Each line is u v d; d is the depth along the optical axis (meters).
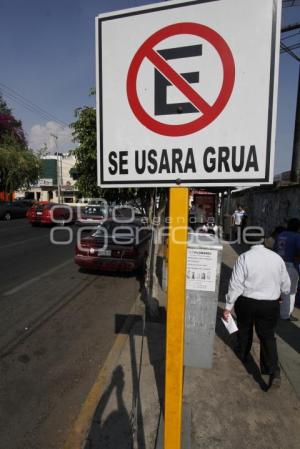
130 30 1.48
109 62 1.53
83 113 5.09
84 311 5.08
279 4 1.32
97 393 2.88
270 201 11.33
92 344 3.96
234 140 1.42
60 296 5.82
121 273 7.61
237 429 2.44
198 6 1.38
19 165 26.72
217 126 1.43
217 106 1.41
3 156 25.91
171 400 1.61
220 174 1.45
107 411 2.61
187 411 2.58
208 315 3.16
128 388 2.92
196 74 1.42
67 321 4.68
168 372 1.59
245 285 3.04
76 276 7.26
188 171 1.49
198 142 1.46
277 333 4.21
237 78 1.38
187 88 1.44
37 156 29.45
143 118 1.51
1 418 2.65
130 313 4.95
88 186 5.59
